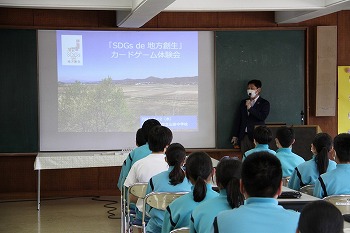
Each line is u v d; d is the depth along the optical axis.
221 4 8.04
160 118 9.04
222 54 9.03
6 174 8.73
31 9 8.65
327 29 9.12
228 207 2.80
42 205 8.28
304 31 9.18
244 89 9.08
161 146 4.69
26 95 8.68
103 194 9.05
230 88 9.07
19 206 8.21
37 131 8.72
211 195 3.23
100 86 8.88
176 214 3.27
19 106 8.67
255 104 8.81
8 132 8.67
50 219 7.32
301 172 4.70
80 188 9.01
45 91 8.74
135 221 4.76
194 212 2.89
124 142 8.97
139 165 4.67
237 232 2.26
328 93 9.17
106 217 7.45
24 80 8.66
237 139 9.03
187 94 9.05
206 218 2.80
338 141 4.05
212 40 9.06
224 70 9.05
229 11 8.98
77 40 8.79
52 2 7.48
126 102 8.96
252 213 2.29
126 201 5.32
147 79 8.98
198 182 3.21
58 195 8.92
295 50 9.16
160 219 4.03
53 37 8.72
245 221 2.27
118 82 8.93
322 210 1.87
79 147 8.87
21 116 8.69
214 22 9.05
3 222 7.14
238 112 9.05
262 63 9.11
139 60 8.95
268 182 2.29
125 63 8.93
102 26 8.82
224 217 2.33
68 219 7.32
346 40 9.30
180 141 9.08
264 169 2.28
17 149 8.70
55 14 8.71
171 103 9.05
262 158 2.33
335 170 4.05
